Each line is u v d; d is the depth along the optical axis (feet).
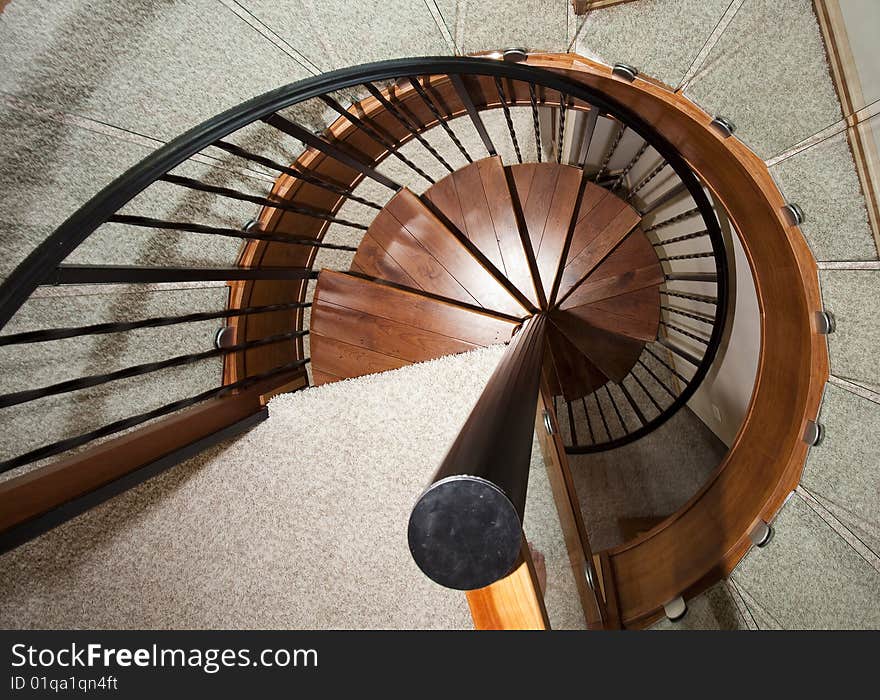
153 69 6.36
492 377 3.05
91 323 6.42
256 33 6.58
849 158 5.07
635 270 9.43
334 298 8.71
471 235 8.97
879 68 4.43
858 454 5.64
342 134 7.80
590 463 12.58
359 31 6.83
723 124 6.18
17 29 5.76
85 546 4.44
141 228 6.74
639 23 6.15
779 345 7.29
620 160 13.30
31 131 5.96
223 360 7.79
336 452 5.35
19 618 4.00
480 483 1.29
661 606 7.75
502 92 7.53
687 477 11.24
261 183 7.65
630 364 10.18
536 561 3.40
